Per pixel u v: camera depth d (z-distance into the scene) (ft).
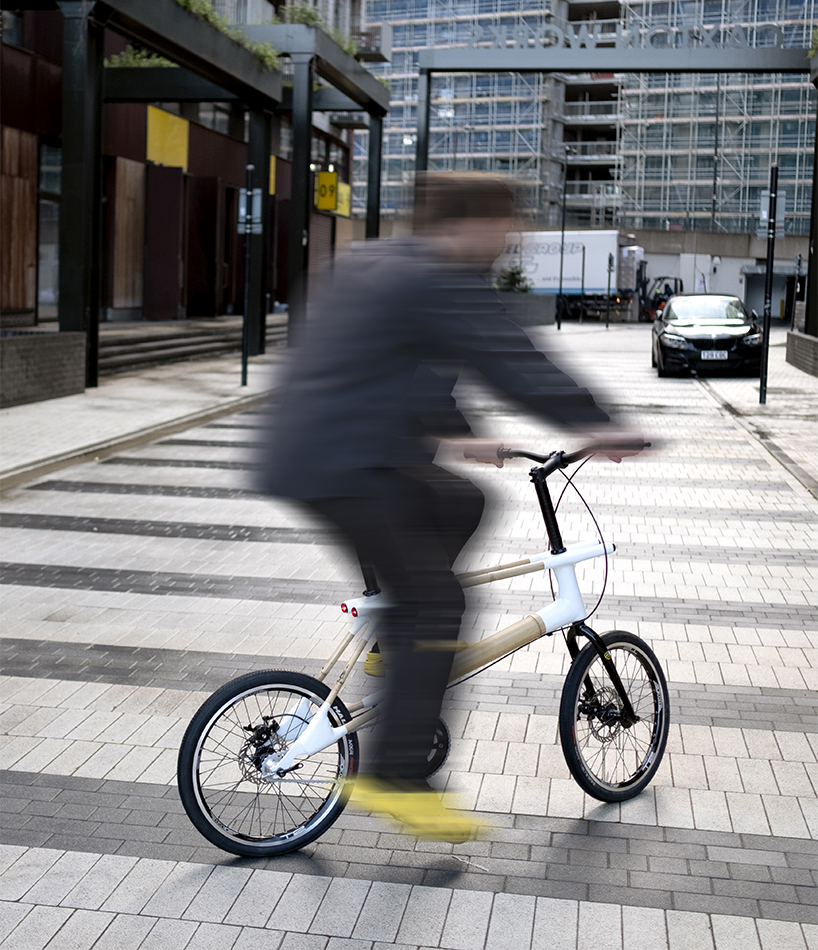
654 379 63.82
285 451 8.93
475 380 8.93
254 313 76.02
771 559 22.99
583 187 257.96
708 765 12.71
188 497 29.12
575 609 11.09
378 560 9.06
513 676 15.67
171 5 57.16
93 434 38.65
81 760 12.80
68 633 17.72
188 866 10.35
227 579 21.16
